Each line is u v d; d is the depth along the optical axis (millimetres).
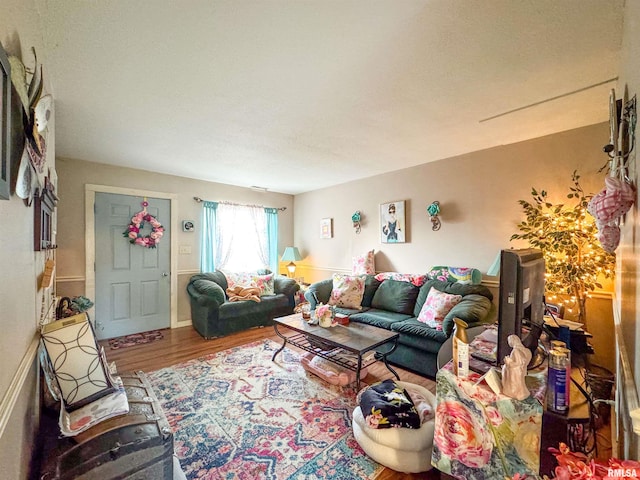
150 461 1090
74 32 1341
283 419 1950
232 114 2219
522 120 2350
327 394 2270
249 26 1323
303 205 5426
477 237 3160
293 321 2881
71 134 2604
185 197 4238
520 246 2859
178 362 2883
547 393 1054
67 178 3326
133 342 3461
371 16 1261
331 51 1503
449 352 1778
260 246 5062
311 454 1632
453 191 3350
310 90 1883
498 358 1172
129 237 3711
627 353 1138
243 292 4168
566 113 2232
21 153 879
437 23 1308
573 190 2496
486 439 1074
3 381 750
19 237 936
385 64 1612
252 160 3449
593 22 1290
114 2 1176
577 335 1749
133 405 1247
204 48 1473
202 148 3006
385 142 2861
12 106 806
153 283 3932
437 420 1209
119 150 3066
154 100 1999
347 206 4609
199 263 4375
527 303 1182
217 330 3654
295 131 2568
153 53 1508
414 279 3477
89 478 973
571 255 2348
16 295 896
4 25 754
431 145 2957
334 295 3719
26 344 1041
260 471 1510
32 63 1078
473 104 2080
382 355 2592
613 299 2262
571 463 621
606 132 2391
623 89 1367
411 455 1455
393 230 3936
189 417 1973
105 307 3566
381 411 1566
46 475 919
